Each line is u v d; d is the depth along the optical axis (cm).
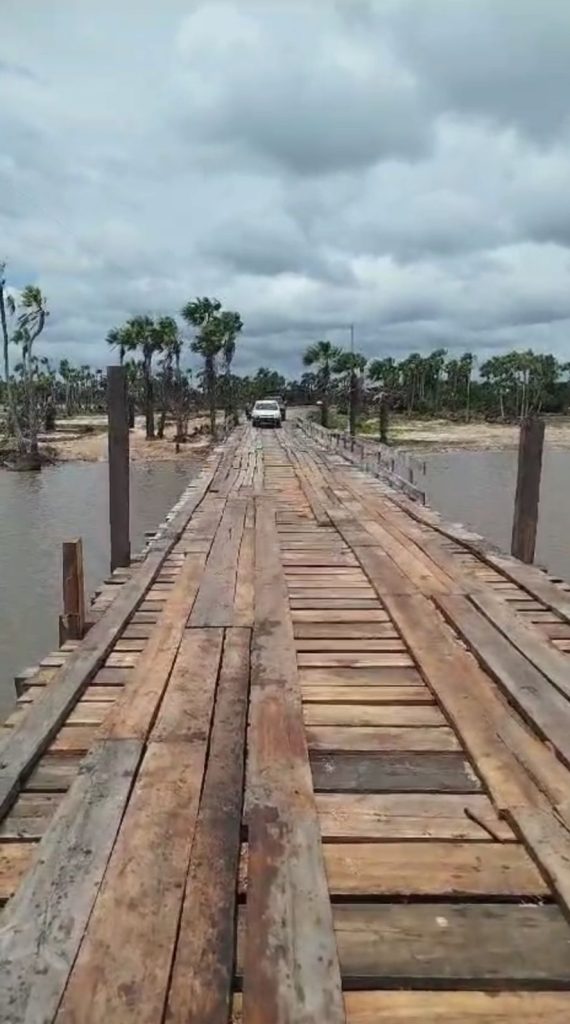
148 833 226
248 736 296
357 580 570
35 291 3656
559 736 291
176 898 197
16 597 1182
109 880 203
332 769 280
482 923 196
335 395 7044
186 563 612
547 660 373
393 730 313
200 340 4259
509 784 262
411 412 7512
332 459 1791
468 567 615
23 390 4941
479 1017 167
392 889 209
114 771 264
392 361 7981
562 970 180
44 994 164
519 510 758
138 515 2034
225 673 362
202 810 239
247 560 625
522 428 756
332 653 405
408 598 499
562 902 200
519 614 468
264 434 3075
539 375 7562
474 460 3712
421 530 783
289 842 224
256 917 191
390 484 1247
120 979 168
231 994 169
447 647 403
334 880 212
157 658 383
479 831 239
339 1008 163
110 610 475
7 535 1730
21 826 241
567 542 1580
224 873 207
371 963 181
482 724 309
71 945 179
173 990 166
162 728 300
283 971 173
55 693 340
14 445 3756
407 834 237
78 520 1941
